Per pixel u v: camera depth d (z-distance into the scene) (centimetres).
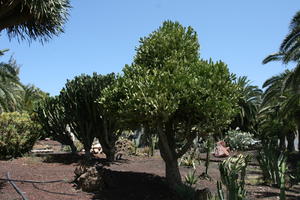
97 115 1441
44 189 874
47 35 805
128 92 927
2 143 1438
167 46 1028
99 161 1448
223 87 974
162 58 1026
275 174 1220
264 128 3447
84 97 1423
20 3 733
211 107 938
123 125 1003
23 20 755
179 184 971
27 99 3162
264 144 1289
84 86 1439
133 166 1422
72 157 1477
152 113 884
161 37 1041
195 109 961
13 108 2395
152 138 1922
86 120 1452
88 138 1452
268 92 2544
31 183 916
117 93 983
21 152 1516
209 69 983
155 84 902
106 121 1439
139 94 890
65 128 1579
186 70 966
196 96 935
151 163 1537
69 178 991
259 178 1326
